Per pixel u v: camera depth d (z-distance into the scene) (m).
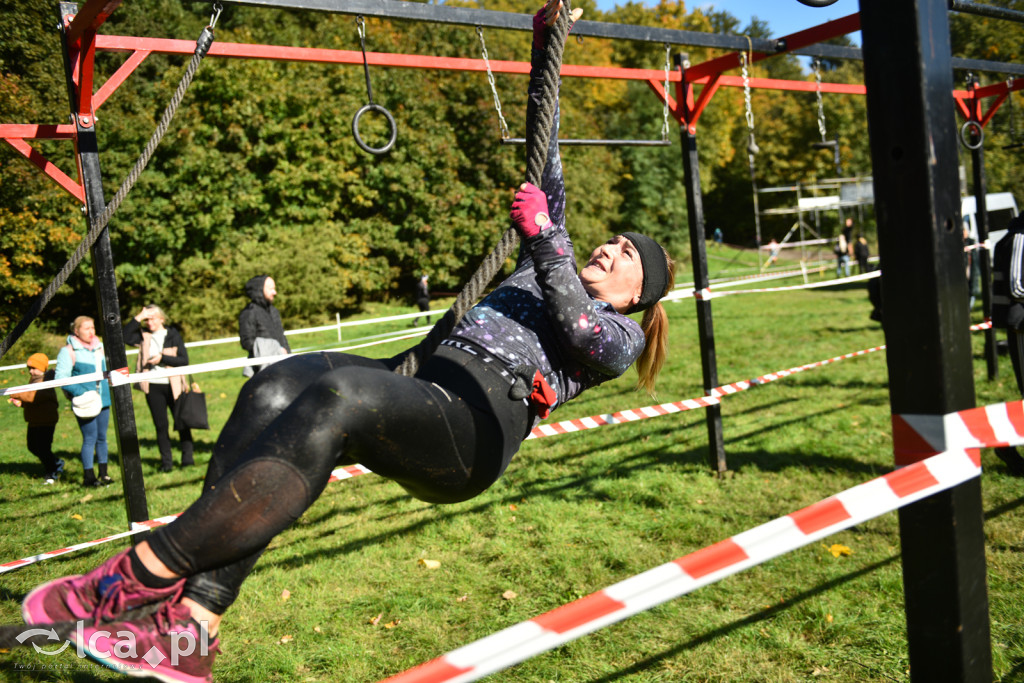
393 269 23.81
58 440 8.17
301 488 1.36
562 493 5.04
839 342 11.16
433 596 3.67
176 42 3.83
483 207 23.53
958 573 1.44
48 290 3.27
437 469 1.61
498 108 4.49
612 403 8.11
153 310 6.48
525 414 1.82
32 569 4.34
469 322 1.86
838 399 7.39
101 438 6.38
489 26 4.22
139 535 3.83
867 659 2.88
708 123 39.66
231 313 19.11
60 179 3.92
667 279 2.17
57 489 6.19
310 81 21.73
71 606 1.31
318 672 3.06
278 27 24.81
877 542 3.93
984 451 5.31
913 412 1.43
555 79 2.00
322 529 4.70
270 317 7.01
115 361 3.76
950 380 1.40
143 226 19.12
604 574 3.79
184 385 6.60
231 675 3.02
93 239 3.23
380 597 3.69
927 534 1.47
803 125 40.50
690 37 4.83
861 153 38.41
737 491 4.89
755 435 6.22
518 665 2.97
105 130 18.52
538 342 1.85
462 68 4.41
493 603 3.57
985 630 1.49
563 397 1.90
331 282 20.28
